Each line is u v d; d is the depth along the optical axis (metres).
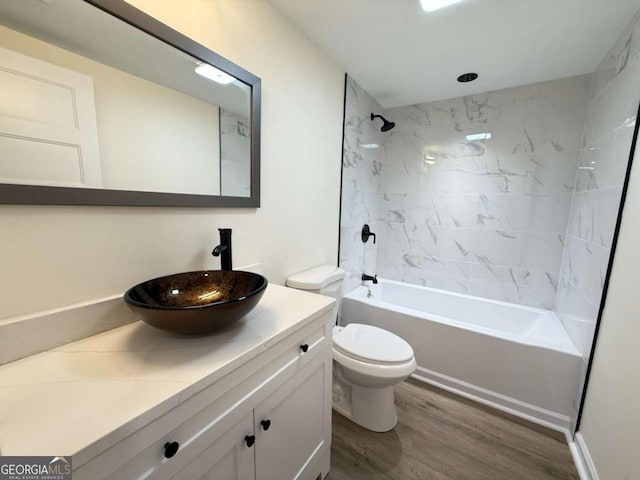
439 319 1.89
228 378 0.69
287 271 1.63
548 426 1.55
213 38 1.09
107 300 0.86
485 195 2.30
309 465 1.08
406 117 2.59
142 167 0.93
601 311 1.34
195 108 1.07
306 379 1.01
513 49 1.65
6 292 0.69
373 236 2.71
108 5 0.79
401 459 1.34
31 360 0.69
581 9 1.29
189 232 1.10
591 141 1.75
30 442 0.45
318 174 1.82
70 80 0.76
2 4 0.65
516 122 2.14
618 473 1.04
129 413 0.51
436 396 1.80
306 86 1.61
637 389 0.99
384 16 1.39
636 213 1.13
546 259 2.12
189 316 0.69
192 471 0.63
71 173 0.78
